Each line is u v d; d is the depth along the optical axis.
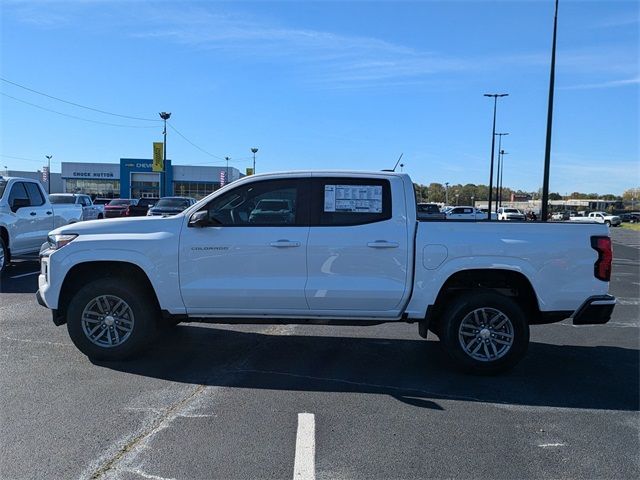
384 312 5.66
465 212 48.81
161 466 3.64
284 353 6.42
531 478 3.57
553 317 5.63
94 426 4.25
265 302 5.67
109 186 76.31
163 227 5.79
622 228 58.12
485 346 5.64
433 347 6.79
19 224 11.82
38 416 4.43
